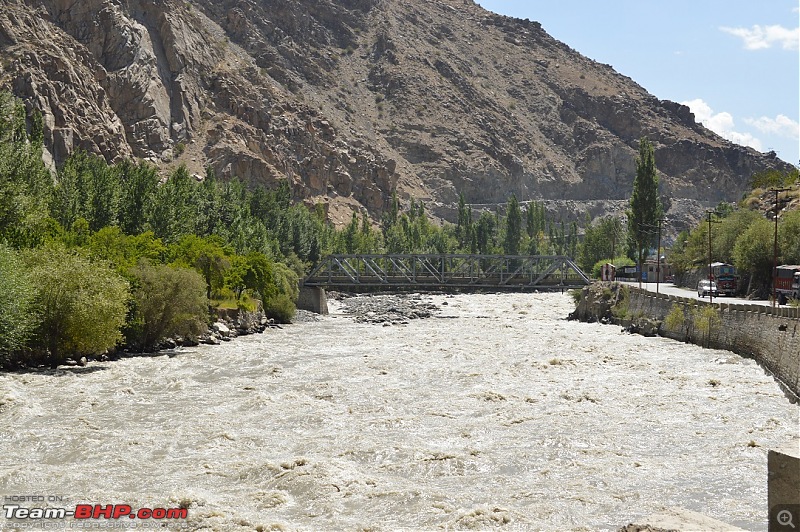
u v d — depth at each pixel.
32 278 57.03
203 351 70.06
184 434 36.62
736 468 31.67
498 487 29.14
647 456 33.56
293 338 84.38
